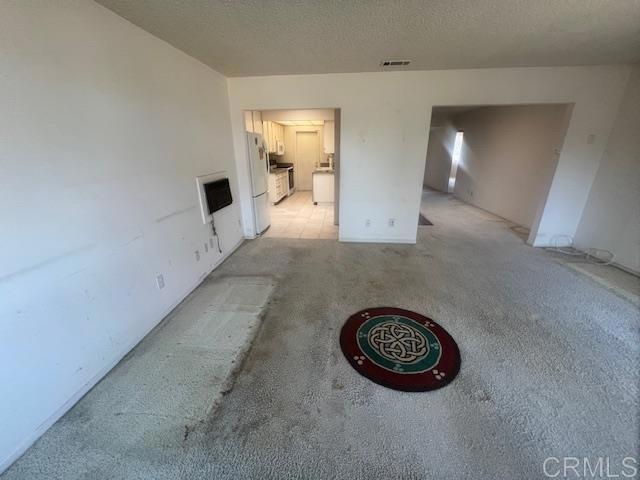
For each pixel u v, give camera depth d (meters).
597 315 2.39
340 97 3.67
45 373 1.47
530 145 4.84
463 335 2.16
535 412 1.53
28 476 1.27
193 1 1.79
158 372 1.86
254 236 4.50
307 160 8.73
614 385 1.69
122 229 1.98
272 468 1.29
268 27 2.20
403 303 2.62
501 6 1.90
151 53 2.26
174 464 1.31
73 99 1.61
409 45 2.61
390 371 1.83
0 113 1.26
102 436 1.44
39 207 1.43
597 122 3.41
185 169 2.78
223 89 3.64
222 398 1.66
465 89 3.47
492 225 5.15
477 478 1.23
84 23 1.67
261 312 2.51
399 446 1.37
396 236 4.25
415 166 3.88
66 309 1.58
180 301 2.70
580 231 3.82
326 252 3.91
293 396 1.66
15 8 1.31
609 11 1.96
